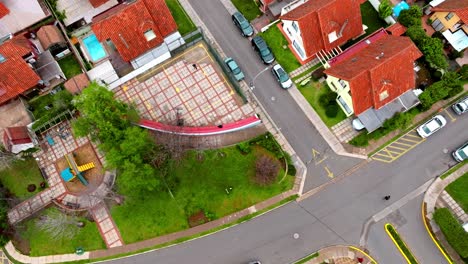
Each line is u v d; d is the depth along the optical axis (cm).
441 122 5316
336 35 5325
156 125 5312
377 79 4850
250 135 5406
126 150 4662
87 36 5831
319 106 5512
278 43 5784
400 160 5338
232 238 5134
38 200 5247
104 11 5856
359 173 5306
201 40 5822
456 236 4806
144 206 5191
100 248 5116
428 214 5141
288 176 5284
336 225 5156
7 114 5491
